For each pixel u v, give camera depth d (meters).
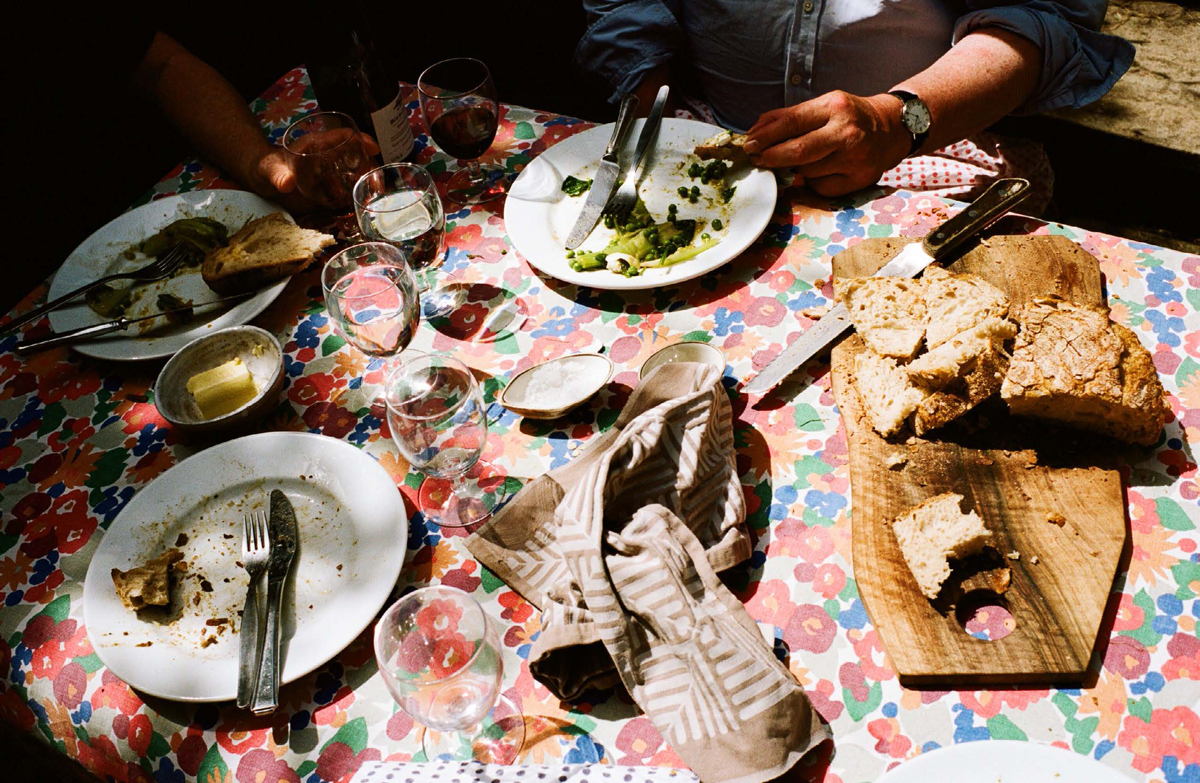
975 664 0.94
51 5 2.00
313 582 1.12
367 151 1.70
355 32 1.78
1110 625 0.97
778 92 2.15
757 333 1.38
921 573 1.00
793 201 1.60
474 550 1.10
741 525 1.10
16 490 1.34
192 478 1.26
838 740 0.93
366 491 1.21
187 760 1.01
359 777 0.94
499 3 4.07
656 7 2.14
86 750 1.06
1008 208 1.38
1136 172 2.90
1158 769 0.87
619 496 1.09
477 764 0.94
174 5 4.04
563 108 3.52
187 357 1.43
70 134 3.58
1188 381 1.19
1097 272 1.31
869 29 1.96
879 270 1.38
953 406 1.14
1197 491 1.07
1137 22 3.26
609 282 1.43
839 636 1.01
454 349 1.45
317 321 1.55
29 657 1.13
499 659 0.93
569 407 1.26
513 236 1.56
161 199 1.77
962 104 1.73
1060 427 1.15
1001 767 0.84
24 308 1.66
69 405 1.46
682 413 1.14
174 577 1.15
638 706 0.97
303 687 1.05
